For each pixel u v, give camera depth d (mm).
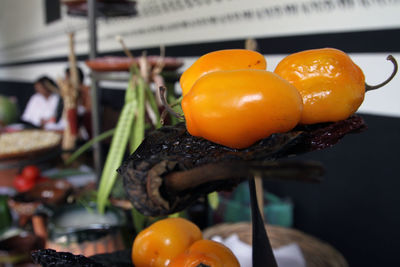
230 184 265
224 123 213
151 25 1526
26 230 635
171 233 291
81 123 1157
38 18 2557
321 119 236
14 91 3322
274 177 188
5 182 852
